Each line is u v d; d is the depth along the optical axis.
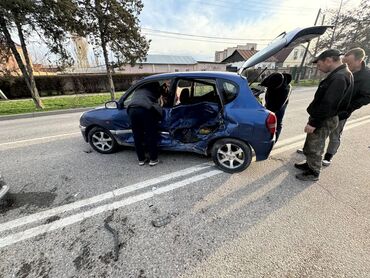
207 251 1.74
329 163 3.20
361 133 4.67
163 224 2.05
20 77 13.41
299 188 2.60
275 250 1.73
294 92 14.01
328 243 1.79
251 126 2.65
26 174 3.12
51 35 8.53
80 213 2.24
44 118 7.95
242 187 2.65
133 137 3.12
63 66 10.02
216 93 3.10
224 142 2.90
